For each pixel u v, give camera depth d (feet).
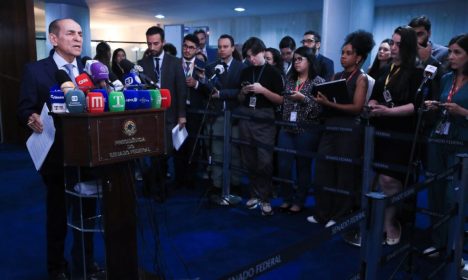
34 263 9.25
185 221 11.84
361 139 10.46
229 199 13.56
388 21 29.35
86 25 32.24
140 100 5.66
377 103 9.97
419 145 9.53
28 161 19.35
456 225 7.70
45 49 32.35
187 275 8.57
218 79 13.85
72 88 5.70
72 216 6.76
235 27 37.27
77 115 5.09
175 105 13.55
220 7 31.07
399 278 8.35
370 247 5.46
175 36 23.38
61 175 7.39
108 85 6.57
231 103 14.06
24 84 7.18
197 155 15.15
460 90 8.72
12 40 22.00
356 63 10.48
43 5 32.60
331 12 19.40
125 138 5.44
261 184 12.59
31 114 6.99
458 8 26.53
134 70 7.30
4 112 23.41
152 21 40.11
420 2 27.30
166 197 14.11
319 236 4.89
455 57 8.59
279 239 10.56
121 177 5.82
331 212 11.64
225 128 13.24
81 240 7.28
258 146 12.39
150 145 5.77
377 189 10.53
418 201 13.98
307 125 11.25
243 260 9.33
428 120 9.77
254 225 11.58
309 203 13.64
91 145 5.11
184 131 13.29
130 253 6.01
